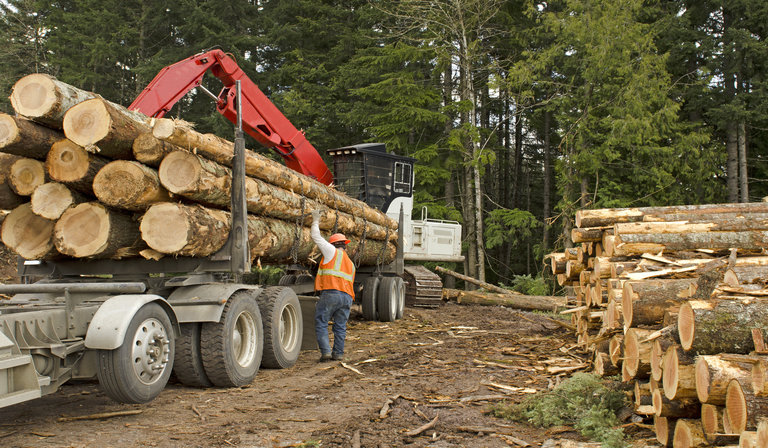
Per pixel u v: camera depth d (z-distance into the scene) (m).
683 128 20.12
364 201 12.29
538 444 4.17
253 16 29.58
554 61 21.52
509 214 22.55
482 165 21.33
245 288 6.05
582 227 7.36
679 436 3.74
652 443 4.07
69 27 27.78
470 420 4.72
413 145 23.94
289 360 6.89
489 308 14.15
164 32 29.81
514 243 23.91
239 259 5.84
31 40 29.53
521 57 24.53
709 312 3.53
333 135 26.27
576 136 19.11
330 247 7.36
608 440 4.03
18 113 4.77
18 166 5.32
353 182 12.41
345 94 26.75
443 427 4.53
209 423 4.52
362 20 25.84
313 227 7.30
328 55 27.41
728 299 3.64
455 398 5.41
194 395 5.45
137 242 5.71
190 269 5.94
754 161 23.25
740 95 20.08
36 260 6.06
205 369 5.61
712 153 19.45
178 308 5.56
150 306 4.78
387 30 25.09
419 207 22.02
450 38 22.47
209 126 24.25
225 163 6.06
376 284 11.36
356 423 4.57
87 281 5.94
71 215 5.28
